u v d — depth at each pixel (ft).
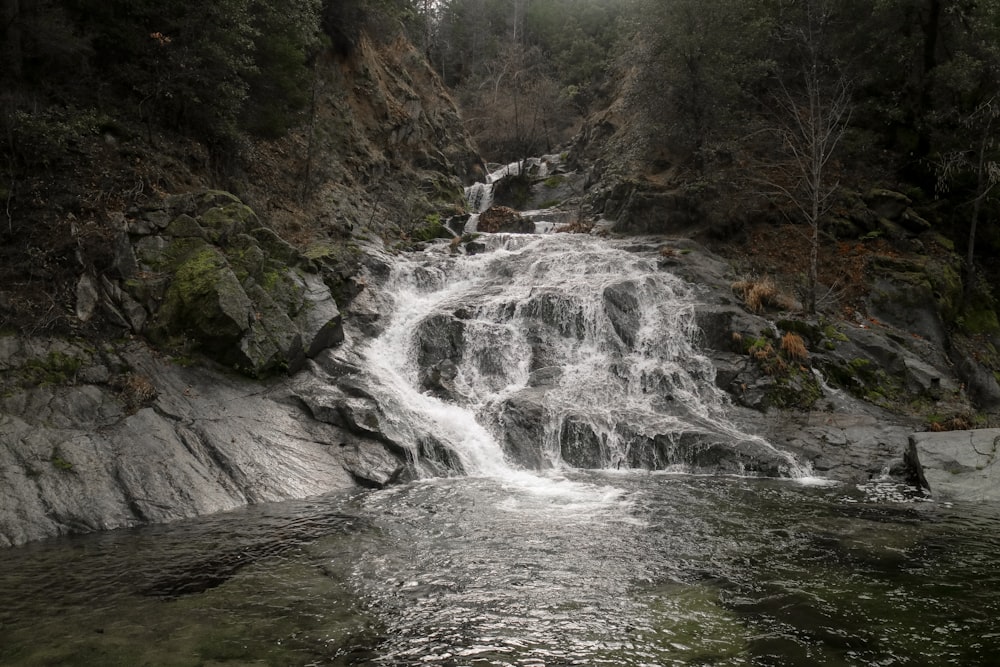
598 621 21.33
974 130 71.82
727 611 22.16
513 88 157.48
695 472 42.68
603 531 30.09
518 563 26.14
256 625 20.71
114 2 52.95
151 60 53.31
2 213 40.29
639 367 52.54
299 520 31.09
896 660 18.95
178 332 41.78
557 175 115.34
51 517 28.99
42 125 42.22
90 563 25.52
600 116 122.11
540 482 39.27
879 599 23.09
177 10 54.44
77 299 39.50
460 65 196.13
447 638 20.11
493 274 67.21
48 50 47.03
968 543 28.81
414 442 41.24
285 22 66.13
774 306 61.41
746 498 36.01
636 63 88.17
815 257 60.85
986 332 66.03
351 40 91.97
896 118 76.79
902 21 75.00
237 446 36.47
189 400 38.27
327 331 48.39
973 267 68.59
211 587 23.47
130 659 18.38
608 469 43.42
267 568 25.29
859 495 36.94
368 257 63.10
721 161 79.77
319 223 67.10
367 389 44.68
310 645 19.52
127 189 46.32
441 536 29.17
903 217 72.28
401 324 55.62
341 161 80.53
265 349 43.21
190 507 31.89
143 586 23.44
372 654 19.07
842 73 75.20
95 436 33.35
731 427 46.91
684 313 57.57
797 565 26.21
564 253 68.85
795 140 79.30
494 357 53.57
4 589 23.00
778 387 51.06
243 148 62.54
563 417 45.47
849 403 51.29
